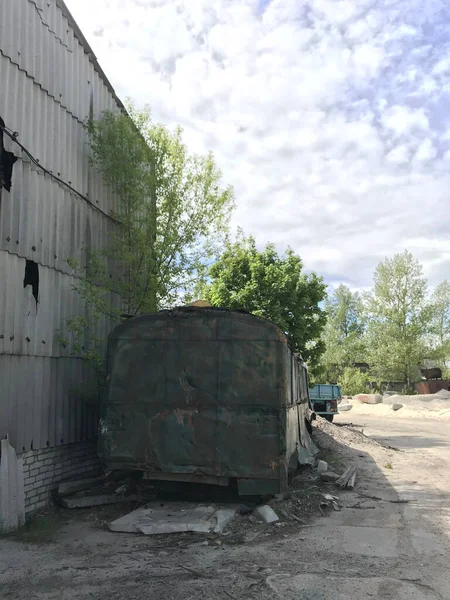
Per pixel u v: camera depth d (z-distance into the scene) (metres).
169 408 7.23
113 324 9.84
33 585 4.74
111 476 8.18
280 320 16.06
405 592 4.56
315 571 5.07
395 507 7.91
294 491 8.40
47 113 7.92
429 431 22.50
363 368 56.16
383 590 4.61
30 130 7.42
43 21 7.89
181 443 7.12
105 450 7.38
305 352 18.19
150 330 7.49
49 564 5.25
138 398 7.37
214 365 7.20
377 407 37.12
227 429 7.03
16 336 6.84
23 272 7.06
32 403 7.14
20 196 7.08
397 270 46.12
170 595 4.49
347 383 45.72
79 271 8.59
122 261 9.80
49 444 7.51
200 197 10.20
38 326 7.37
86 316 8.76
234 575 4.94
